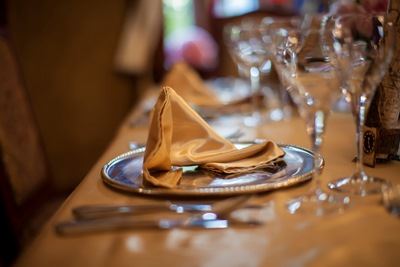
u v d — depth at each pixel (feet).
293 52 2.55
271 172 2.85
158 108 2.91
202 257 2.00
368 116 3.04
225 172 2.82
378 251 2.00
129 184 2.68
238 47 5.17
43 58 11.00
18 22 10.80
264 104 5.57
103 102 11.27
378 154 3.07
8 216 4.05
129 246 2.09
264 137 4.07
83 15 10.87
